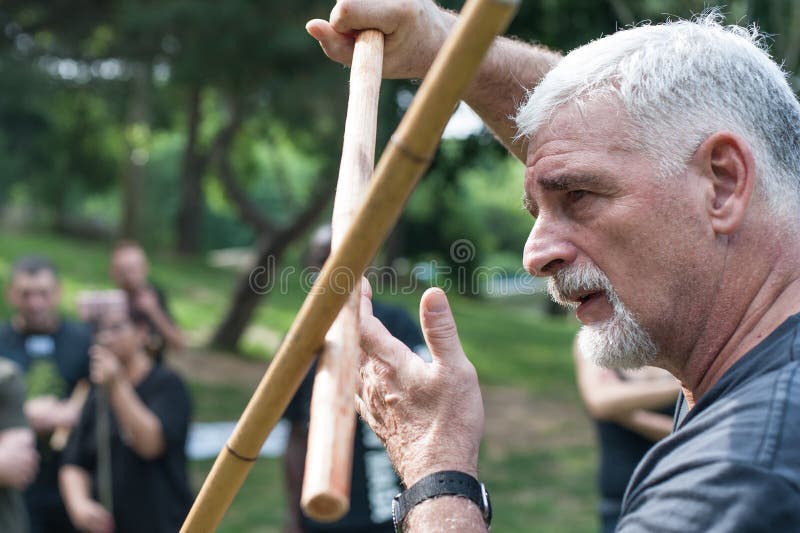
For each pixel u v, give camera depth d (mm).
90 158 22641
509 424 10266
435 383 1255
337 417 929
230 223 32500
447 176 7168
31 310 4680
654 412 3277
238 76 9695
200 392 11062
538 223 1294
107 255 20109
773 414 1042
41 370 4621
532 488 7613
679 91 1217
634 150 1221
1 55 12594
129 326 4141
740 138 1206
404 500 1220
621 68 1242
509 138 1732
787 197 1234
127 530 4039
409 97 6203
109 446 4055
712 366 1249
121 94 17266
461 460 1227
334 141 13859
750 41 1344
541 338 17469
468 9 827
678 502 1042
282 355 1004
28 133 21078
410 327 3441
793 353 1125
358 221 927
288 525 4035
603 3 6398
